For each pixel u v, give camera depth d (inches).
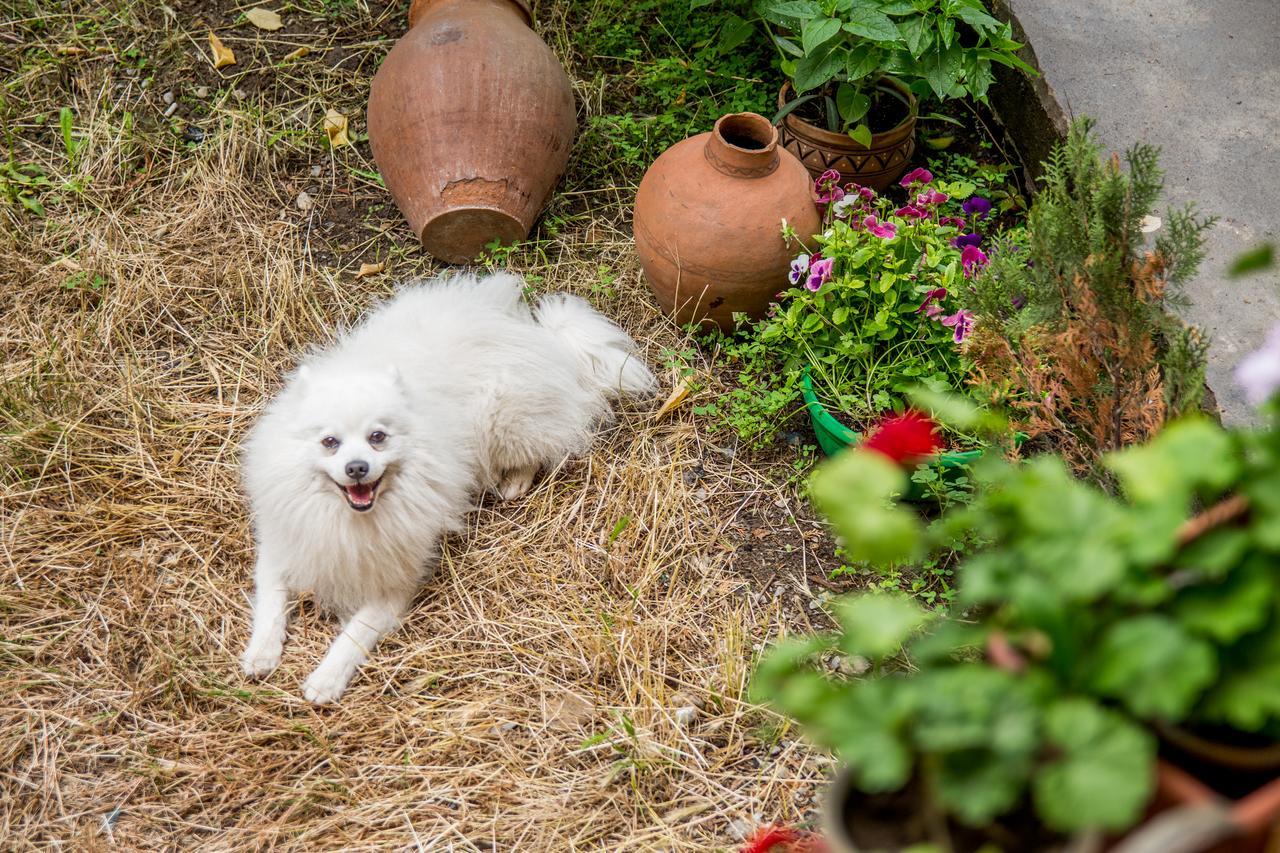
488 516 143.1
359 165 182.9
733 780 113.3
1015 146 175.3
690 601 130.2
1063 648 58.6
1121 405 110.0
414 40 166.1
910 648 119.7
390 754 115.9
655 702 118.6
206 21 197.0
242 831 109.0
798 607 129.8
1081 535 60.7
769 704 117.6
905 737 59.2
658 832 108.5
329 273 169.3
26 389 150.1
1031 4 177.3
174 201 176.2
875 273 139.6
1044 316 117.2
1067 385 118.0
